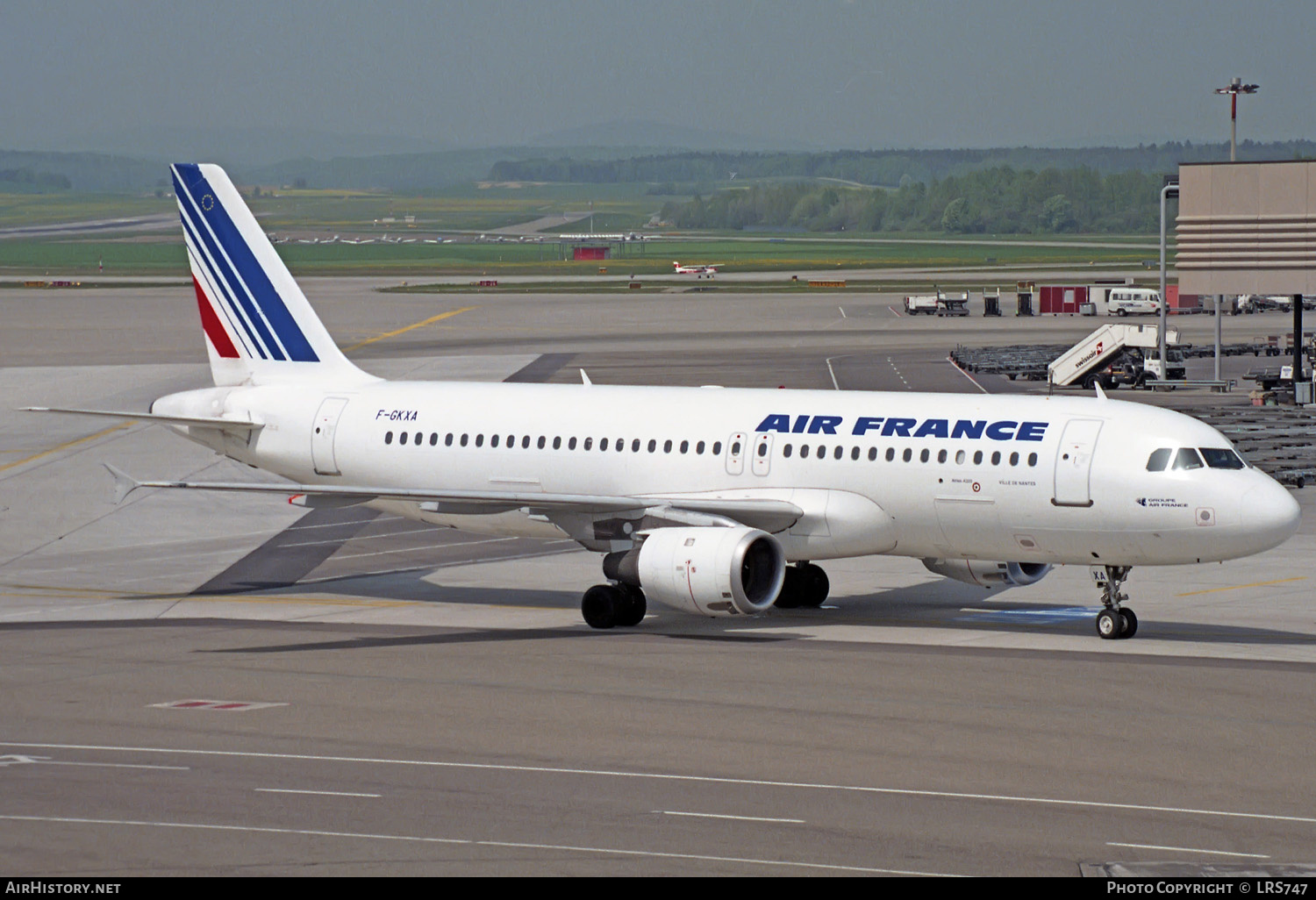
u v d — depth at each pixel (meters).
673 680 86.50
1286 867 53.72
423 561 135.12
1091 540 99.44
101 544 143.50
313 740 72.56
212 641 100.19
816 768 67.06
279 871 53.00
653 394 116.94
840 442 106.75
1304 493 163.75
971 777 65.62
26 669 90.56
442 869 53.19
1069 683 85.06
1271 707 79.06
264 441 126.50
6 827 58.22
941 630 103.75
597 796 62.56
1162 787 64.19
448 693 83.31
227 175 128.62
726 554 98.81
